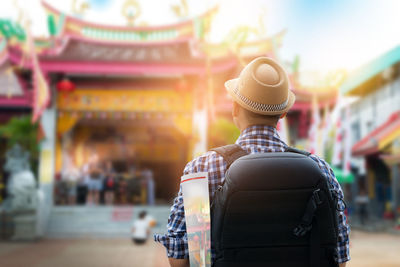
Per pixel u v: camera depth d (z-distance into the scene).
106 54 17.16
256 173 1.20
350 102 23.34
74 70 15.95
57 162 16.92
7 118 20.75
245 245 1.21
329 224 1.23
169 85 17.28
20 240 12.79
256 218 1.20
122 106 17.02
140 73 16.16
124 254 9.38
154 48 17.77
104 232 14.49
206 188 1.28
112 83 17.14
